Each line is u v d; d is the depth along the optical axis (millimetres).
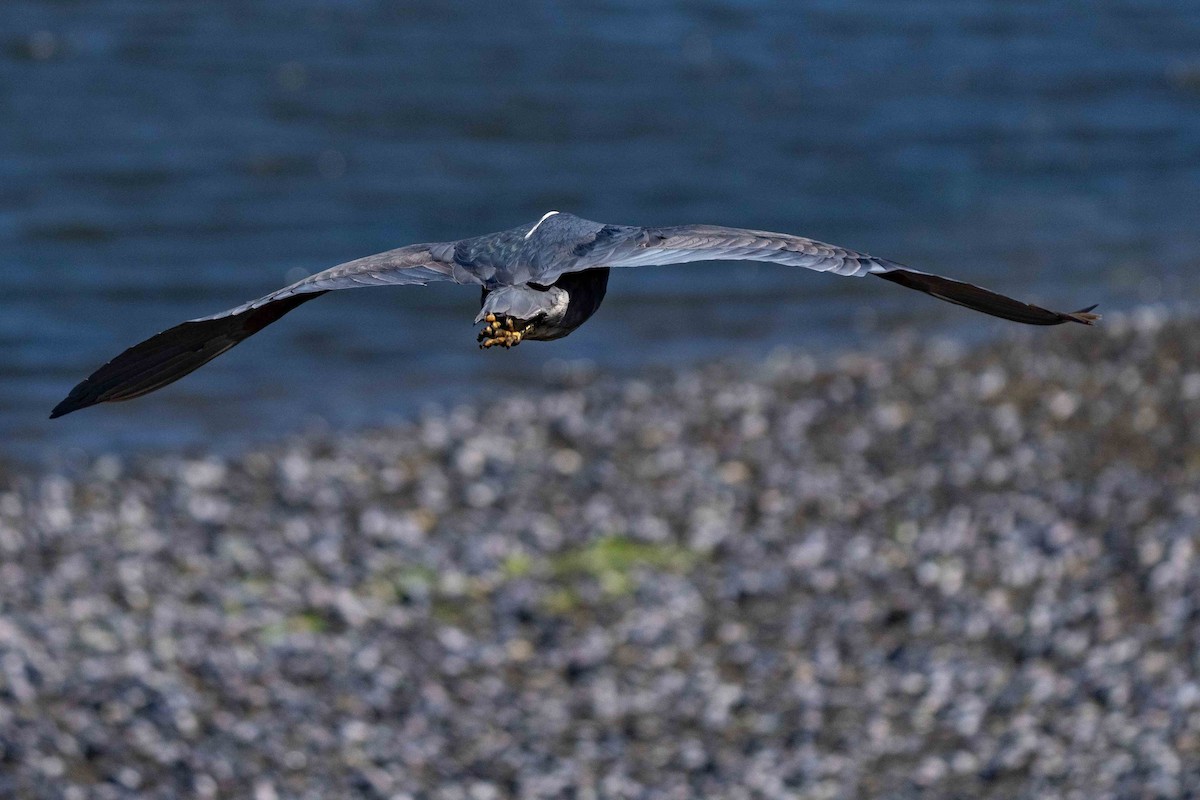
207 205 36688
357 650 17094
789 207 38844
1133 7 68125
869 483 22016
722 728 15609
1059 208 39656
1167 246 36469
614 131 44750
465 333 29844
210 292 31438
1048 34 62062
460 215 37062
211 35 52500
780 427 24484
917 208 39375
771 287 33344
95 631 17234
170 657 16719
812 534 20203
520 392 26562
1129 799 14031
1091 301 31953
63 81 45875
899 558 19391
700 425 24656
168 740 15086
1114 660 16469
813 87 51344
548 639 17453
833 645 17203
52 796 14000
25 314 29500
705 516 20922
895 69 54812
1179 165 44250
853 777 14656
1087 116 49562
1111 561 18828
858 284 33500
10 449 23328
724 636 17500
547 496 21734
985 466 22484
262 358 28047
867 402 25562
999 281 33594
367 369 27703
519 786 14617
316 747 15148
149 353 4715
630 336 29938
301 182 38812
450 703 16062
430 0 59938
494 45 53719
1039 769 14609
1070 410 24844
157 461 22938
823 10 63594
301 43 52344
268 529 20422
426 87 47938
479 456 23234
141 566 19125
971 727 15430
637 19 59344
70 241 33750
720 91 49938
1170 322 29609
